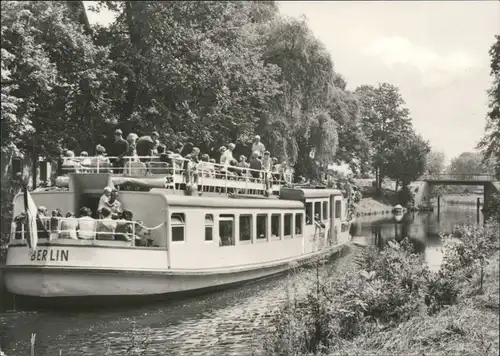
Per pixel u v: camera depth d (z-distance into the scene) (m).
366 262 11.80
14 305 13.87
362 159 37.66
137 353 10.64
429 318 9.11
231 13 34.16
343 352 8.56
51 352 10.80
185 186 17.23
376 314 9.80
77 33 26.19
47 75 23.83
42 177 38.28
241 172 20.80
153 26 29.19
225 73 30.97
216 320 13.28
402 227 31.81
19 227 15.69
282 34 38.53
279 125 36.94
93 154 28.38
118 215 14.68
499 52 11.21
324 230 24.70
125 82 28.94
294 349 9.28
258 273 18.45
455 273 10.23
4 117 21.89
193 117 29.58
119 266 13.95
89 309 13.83
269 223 19.73
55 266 13.38
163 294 14.84
